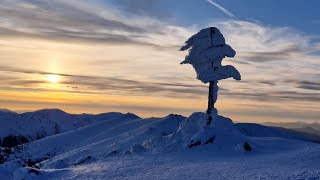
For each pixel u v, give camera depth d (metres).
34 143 130.75
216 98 55.75
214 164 38.81
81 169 41.59
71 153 80.50
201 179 31.38
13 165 47.09
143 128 90.56
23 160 112.50
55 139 130.75
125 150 54.19
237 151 48.03
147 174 35.53
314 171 29.28
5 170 45.34
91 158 51.69
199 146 50.25
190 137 52.56
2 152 118.75
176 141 52.38
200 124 55.25
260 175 30.42
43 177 39.06
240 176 30.88
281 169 32.66
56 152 118.69
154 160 44.47
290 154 43.03
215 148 49.53
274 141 55.62
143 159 45.97
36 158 114.31
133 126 123.75
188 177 32.59
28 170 39.22
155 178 33.38
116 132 122.25
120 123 143.38
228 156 45.50
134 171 37.72
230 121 56.38
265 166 35.22
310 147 48.00
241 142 50.84
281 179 28.02
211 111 55.50
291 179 27.66
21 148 126.06
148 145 54.75
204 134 51.59
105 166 42.75
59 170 41.59
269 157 42.16
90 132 136.75
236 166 36.34
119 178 34.78
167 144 52.81
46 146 125.50
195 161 42.09
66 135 135.75
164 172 35.84
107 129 140.12
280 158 40.28
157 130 82.94
